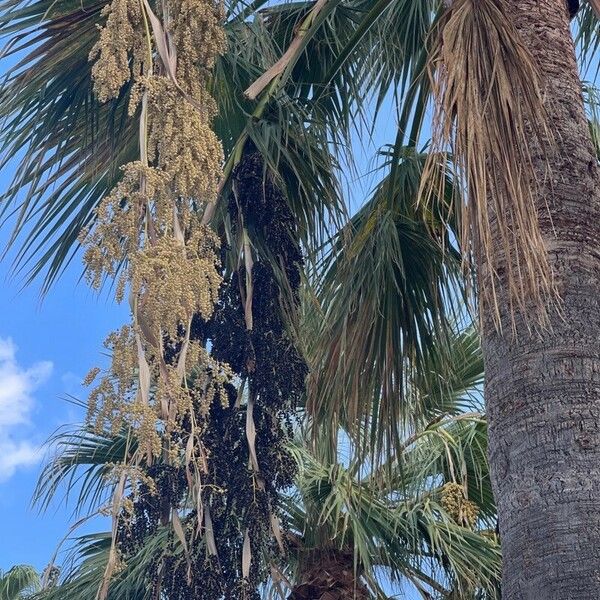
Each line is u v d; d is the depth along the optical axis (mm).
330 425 3994
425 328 4160
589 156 2932
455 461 6148
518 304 2666
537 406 2566
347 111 4734
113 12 3082
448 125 2568
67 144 4371
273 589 5109
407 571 5426
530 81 2689
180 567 3828
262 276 3961
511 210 2561
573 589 2342
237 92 4422
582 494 2439
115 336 2605
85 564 5617
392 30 4691
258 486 3734
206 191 2949
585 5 5059
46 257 4469
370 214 4348
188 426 3637
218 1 3348
